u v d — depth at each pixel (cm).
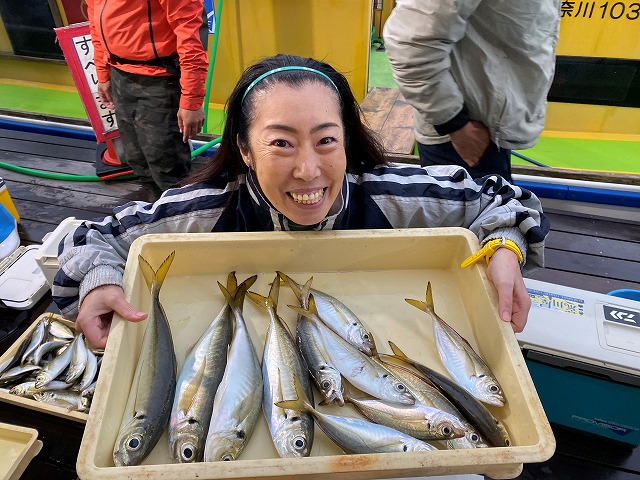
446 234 114
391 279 117
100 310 99
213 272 116
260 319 107
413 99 179
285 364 94
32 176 324
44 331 183
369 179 132
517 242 111
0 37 439
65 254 113
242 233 112
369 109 351
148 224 126
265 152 96
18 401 161
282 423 83
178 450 81
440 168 139
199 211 128
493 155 195
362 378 95
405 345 102
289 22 344
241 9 347
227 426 83
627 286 229
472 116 185
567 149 343
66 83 456
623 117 346
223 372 94
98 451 74
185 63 223
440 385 94
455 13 151
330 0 328
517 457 72
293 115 93
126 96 249
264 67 104
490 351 97
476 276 106
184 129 242
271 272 117
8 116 385
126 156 284
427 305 108
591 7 302
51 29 421
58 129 372
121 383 87
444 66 166
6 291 213
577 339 134
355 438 82
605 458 148
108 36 235
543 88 182
